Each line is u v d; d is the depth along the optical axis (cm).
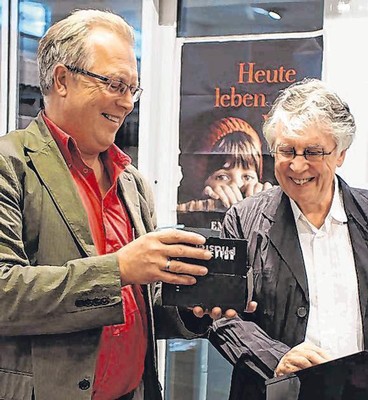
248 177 208
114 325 120
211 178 214
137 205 140
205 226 215
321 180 139
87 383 116
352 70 195
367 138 194
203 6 212
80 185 127
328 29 197
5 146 118
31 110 237
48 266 112
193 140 216
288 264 144
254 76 206
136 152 223
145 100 219
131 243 113
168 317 140
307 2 198
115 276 109
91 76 118
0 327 111
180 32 216
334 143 137
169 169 220
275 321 144
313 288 143
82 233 118
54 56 120
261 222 150
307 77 200
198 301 114
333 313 142
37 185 118
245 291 114
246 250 113
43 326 110
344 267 143
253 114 207
